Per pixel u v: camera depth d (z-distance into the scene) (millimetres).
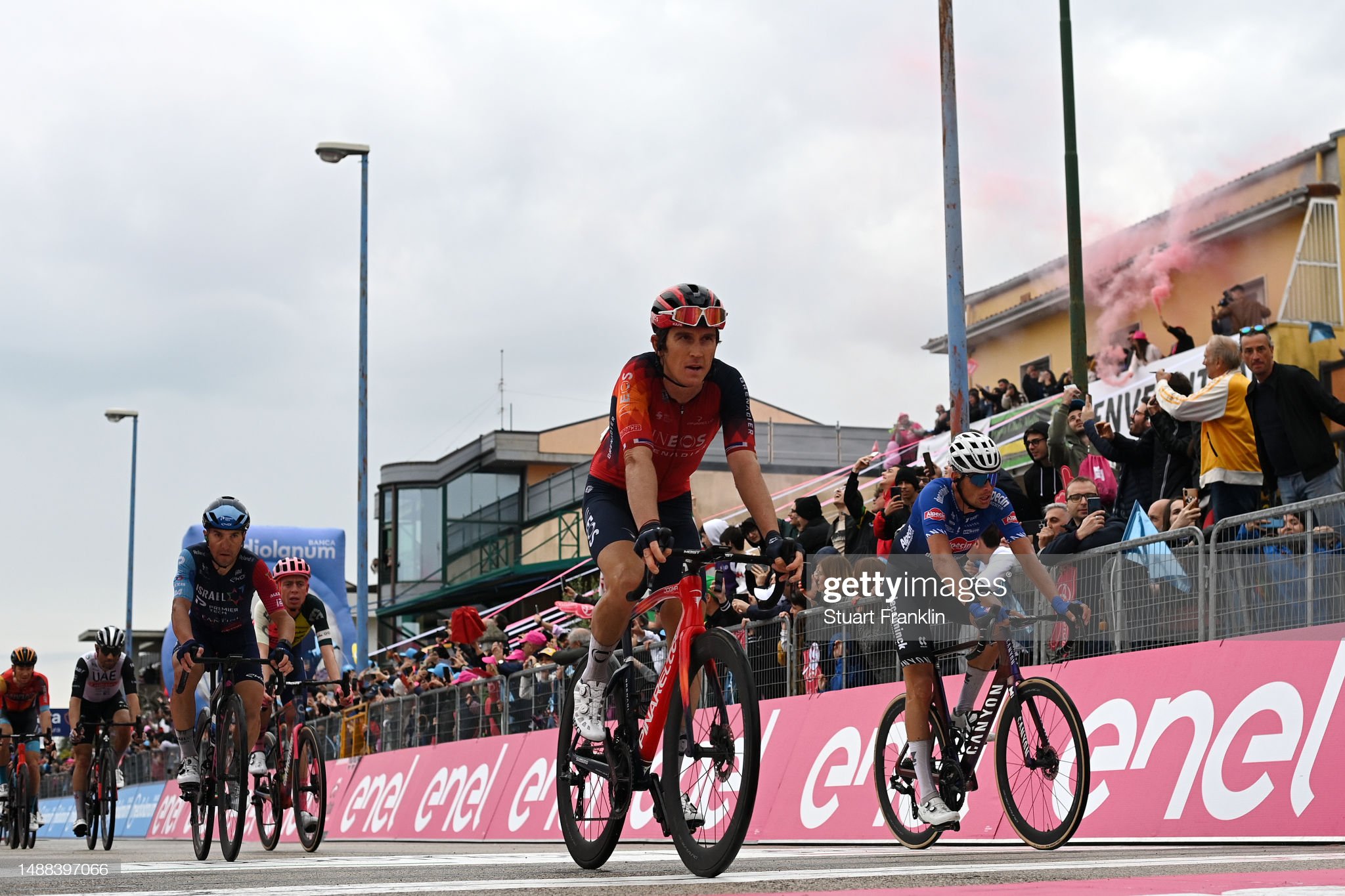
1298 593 4945
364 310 17438
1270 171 14492
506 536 28125
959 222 8453
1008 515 4723
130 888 3264
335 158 17578
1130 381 10953
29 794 10289
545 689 9117
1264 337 6863
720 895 2730
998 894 2537
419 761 11031
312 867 4414
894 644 6359
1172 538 5449
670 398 3729
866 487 15547
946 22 8539
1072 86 10125
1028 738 4621
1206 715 5129
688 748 3465
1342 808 4551
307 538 17016
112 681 8945
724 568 8523
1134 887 2633
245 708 6066
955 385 8344
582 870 3879
